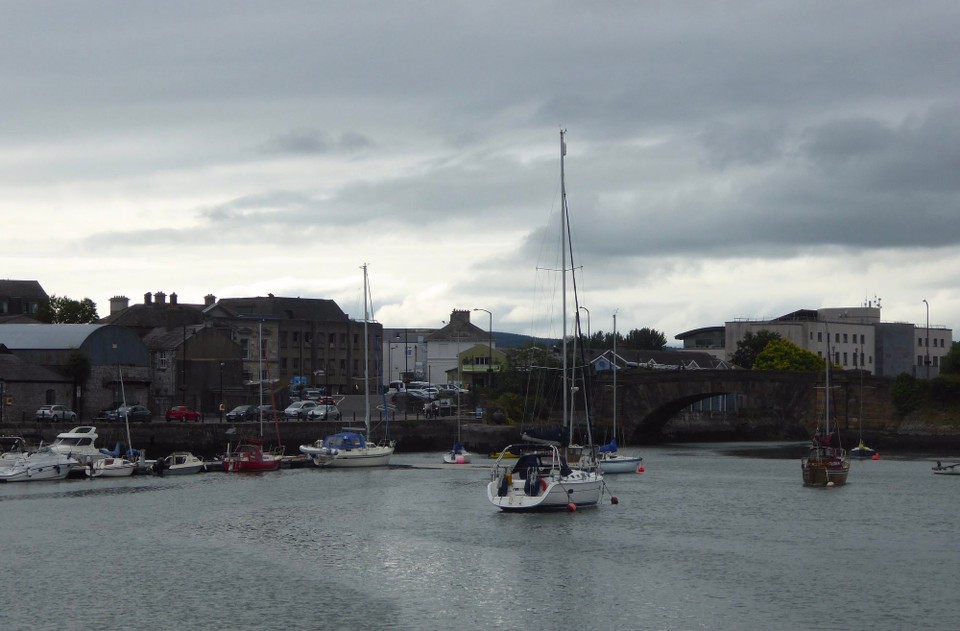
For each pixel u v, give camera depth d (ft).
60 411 464.24
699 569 221.66
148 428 445.78
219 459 433.07
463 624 182.50
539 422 554.46
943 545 247.70
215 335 606.55
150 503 315.58
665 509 303.89
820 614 187.93
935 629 179.32
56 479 377.30
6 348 506.07
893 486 365.40
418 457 487.20
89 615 187.21
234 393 605.73
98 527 271.28
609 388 579.89
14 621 183.73
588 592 202.59
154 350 586.86
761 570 220.43
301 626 181.27
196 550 241.55
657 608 191.62
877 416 546.26
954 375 541.75
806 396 545.44
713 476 402.52
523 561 229.25
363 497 330.95
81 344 510.58
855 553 238.07
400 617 186.39
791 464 460.14
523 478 306.76
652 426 613.52
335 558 232.73
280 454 439.63
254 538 256.11
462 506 309.42
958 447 527.81
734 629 179.42
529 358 611.06
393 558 232.53
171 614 187.93
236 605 193.77
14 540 253.03
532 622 183.52
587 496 303.68
